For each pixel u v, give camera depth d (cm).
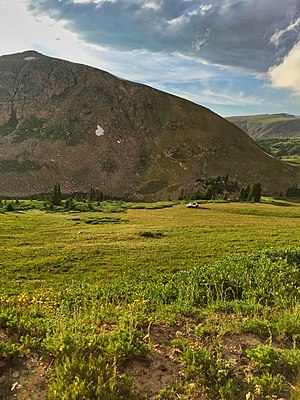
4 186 16800
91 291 1466
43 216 6475
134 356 620
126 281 1853
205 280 1309
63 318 820
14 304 1015
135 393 525
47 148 19812
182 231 4594
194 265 2661
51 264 2695
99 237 4078
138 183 18438
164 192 17375
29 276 2370
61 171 18488
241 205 9150
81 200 10931
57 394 487
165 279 1631
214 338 730
